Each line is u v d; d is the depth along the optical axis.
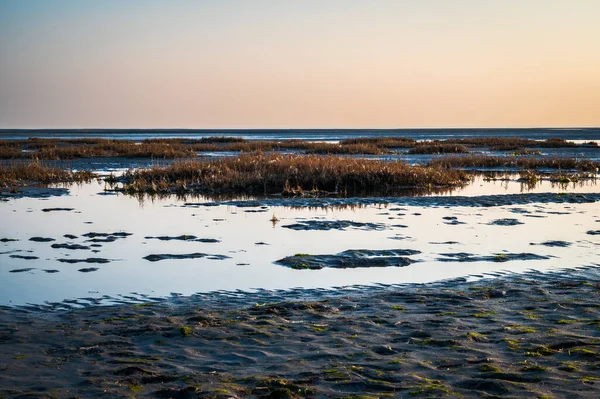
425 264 11.62
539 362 6.35
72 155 46.41
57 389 5.78
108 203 21.27
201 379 6.02
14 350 6.87
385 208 19.70
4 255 12.38
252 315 8.22
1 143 65.56
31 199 22.42
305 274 10.88
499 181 30.55
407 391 5.66
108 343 7.12
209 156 47.72
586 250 12.84
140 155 46.62
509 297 9.06
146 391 5.73
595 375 5.94
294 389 5.70
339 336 7.31
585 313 8.13
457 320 7.88
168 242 13.90
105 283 10.20
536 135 144.88
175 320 7.99
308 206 20.33
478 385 5.76
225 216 18.02
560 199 21.52
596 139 108.56
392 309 8.48
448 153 51.75
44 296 9.37
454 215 18.06
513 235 14.64
